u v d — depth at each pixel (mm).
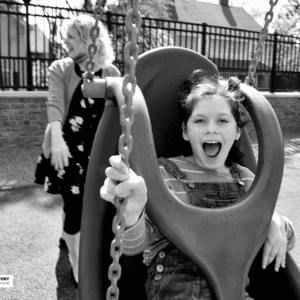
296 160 6969
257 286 1706
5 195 4406
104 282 1491
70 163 2445
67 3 12242
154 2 14344
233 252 1327
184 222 1319
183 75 1828
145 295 1647
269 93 9695
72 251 2611
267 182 1499
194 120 1626
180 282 1484
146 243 1438
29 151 6531
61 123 2428
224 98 1617
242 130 1896
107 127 1579
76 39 2457
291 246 1655
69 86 2463
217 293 1287
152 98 1771
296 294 1570
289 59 10305
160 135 1804
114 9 12734
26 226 3605
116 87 1528
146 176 1316
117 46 7676
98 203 1533
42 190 4609
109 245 1536
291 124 10109
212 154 1644
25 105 6836
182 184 1656
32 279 2744
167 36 8500
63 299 2539
